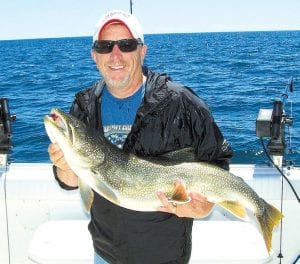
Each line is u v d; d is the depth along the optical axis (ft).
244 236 4.97
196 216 3.78
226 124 15.87
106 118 3.86
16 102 21.47
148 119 3.69
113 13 3.75
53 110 3.77
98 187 3.80
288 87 5.64
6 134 5.59
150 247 3.84
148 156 3.77
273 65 40.86
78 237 4.95
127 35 3.69
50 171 5.73
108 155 3.80
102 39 3.71
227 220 5.49
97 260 4.09
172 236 3.84
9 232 5.63
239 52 65.31
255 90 24.41
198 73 34.71
